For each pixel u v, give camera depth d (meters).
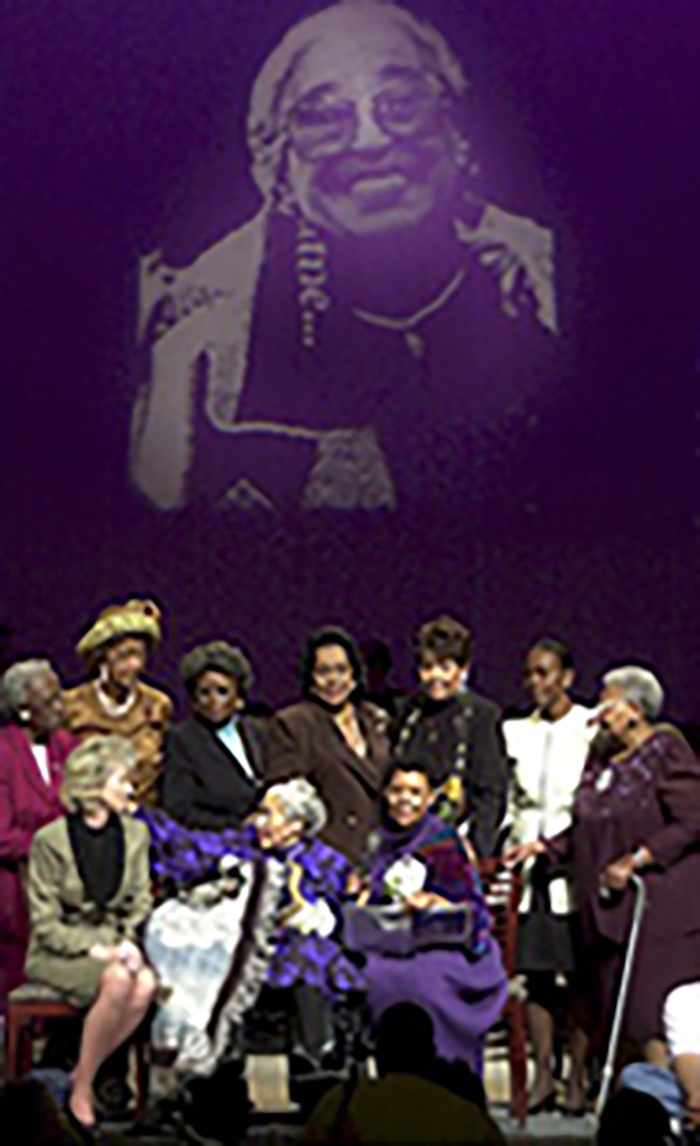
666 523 17.30
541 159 17.38
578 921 10.36
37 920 9.98
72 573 17.33
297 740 10.70
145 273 17.38
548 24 17.38
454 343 17.47
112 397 17.36
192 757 10.67
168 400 17.41
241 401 17.50
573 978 10.40
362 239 17.53
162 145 17.36
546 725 10.70
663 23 17.22
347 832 10.59
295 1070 9.90
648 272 17.30
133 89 17.25
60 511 17.31
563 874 10.48
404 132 17.47
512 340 17.41
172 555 17.42
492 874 10.38
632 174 17.25
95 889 10.02
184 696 17.28
